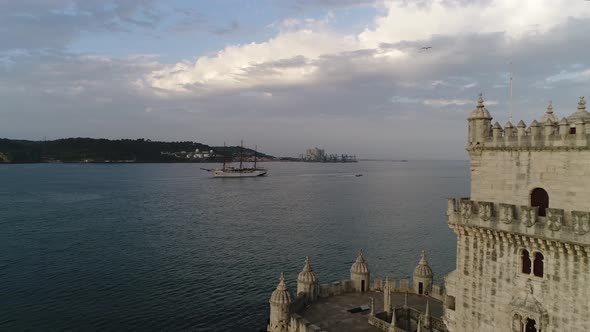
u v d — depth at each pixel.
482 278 39.59
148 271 91.12
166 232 131.62
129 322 66.00
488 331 39.16
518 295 36.78
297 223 150.50
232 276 89.19
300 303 58.47
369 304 60.22
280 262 100.12
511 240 37.06
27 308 69.88
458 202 41.59
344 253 108.81
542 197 36.16
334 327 52.94
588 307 32.34
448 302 44.16
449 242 121.31
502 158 38.66
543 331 34.81
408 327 55.88
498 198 39.00
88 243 114.62
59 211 168.88
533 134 36.06
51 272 88.88
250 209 185.62
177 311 70.75
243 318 68.81
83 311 69.31
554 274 34.28
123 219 153.75
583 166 33.19
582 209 33.28
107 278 85.75
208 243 117.75
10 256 100.12
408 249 113.56
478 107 40.56
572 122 34.03
